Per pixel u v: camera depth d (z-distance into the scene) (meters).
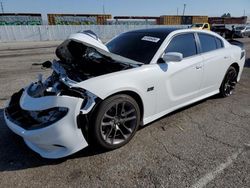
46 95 2.87
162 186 2.46
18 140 3.31
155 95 3.42
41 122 2.71
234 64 5.08
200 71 4.11
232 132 3.62
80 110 2.71
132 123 3.22
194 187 2.45
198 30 4.34
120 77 2.99
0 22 31.38
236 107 4.64
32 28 26.89
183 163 2.84
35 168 2.74
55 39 28.72
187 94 4.03
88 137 2.90
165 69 3.49
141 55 3.62
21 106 2.94
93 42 3.01
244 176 2.61
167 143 3.28
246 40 24.42
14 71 8.02
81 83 2.76
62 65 3.31
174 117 4.11
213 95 4.93
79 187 2.45
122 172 2.68
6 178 2.58
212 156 2.98
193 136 3.48
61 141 2.68
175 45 3.83
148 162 2.86
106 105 2.86
